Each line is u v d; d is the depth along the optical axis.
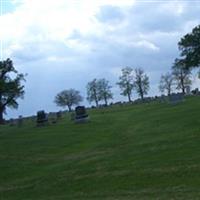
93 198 17.62
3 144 40.84
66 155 31.66
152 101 115.12
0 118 102.44
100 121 60.50
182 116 46.03
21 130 60.28
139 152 26.62
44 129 55.69
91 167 24.23
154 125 42.06
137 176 20.22
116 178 20.53
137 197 16.69
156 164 22.12
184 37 112.62
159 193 16.84
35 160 30.70
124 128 45.25
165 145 27.64
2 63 97.31
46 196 19.52
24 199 19.50
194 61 112.50
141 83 149.12
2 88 96.56
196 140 27.62
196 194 15.95
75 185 20.62
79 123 59.56
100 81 157.75
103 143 35.09
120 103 142.00
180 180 18.41
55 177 23.28
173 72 141.12
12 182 24.27
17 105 102.38
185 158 22.45
